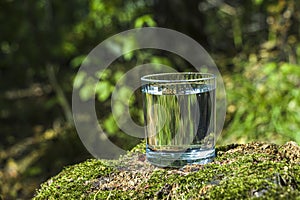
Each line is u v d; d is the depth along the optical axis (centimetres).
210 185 130
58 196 142
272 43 399
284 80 315
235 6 457
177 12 403
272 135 287
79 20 456
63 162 372
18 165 389
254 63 382
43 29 453
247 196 119
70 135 389
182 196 131
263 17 438
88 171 158
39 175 372
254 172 132
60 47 439
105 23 399
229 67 409
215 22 457
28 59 455
